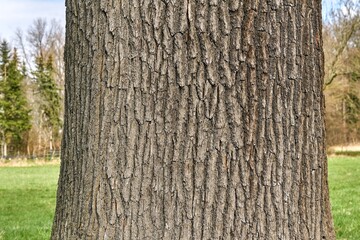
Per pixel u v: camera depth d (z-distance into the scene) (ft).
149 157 8.61
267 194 8.64
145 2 8.55
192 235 8.56
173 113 8.58
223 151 8.59
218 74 8.57
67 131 9.18
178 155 8.58
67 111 9.20
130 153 8.63
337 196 43.65
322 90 8.98
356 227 27.25
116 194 8.66
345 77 112.37
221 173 8.59
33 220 35.99
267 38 8.61
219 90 8.57
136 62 8.61
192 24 8.52
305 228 8.77
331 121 125.70
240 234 8.58
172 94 8.57
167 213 8.58
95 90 8.75
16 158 132.87
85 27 8.84
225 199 8.59
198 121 8.57
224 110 8.58
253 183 8.63
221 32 8.54
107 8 8.66
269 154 8.65
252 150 8.63
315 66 8.86
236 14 8.54
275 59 8.64
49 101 168.25
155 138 8.60
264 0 8.60
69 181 9.05
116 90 8.65
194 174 8.58
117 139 8.66
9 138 163.32
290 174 8.72
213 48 8.55
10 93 160.25
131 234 8.61
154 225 8.60
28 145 165.37
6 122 159.02
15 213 41.32
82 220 8.80
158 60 8.57
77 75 8.96
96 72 8.73
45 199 51.70
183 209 8.58
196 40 8.54
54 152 142.31
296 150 8.75
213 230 8.57
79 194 8.87
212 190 8.58
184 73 8.55
